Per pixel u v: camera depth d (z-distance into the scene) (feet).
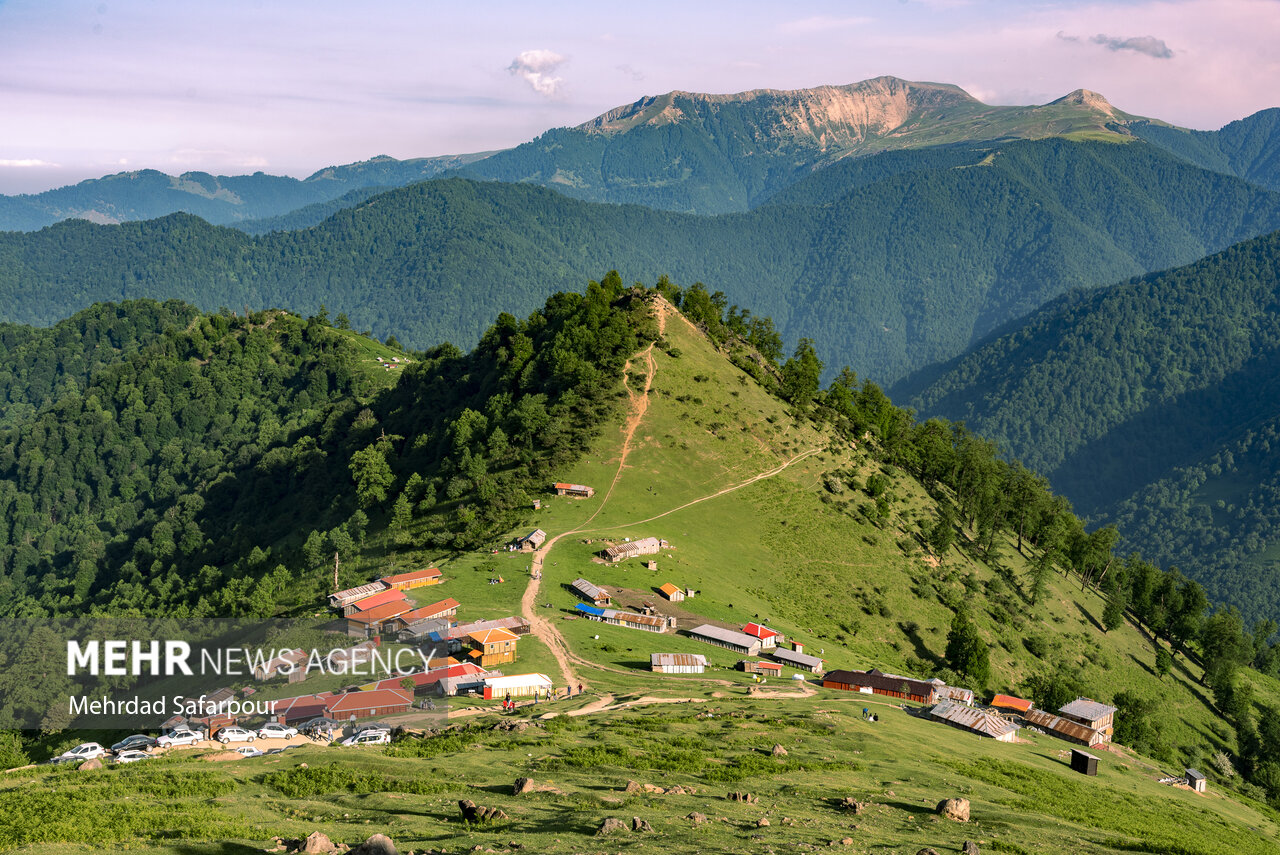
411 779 200.23
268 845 144.97
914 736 309.83
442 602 446.60
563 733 260.83
